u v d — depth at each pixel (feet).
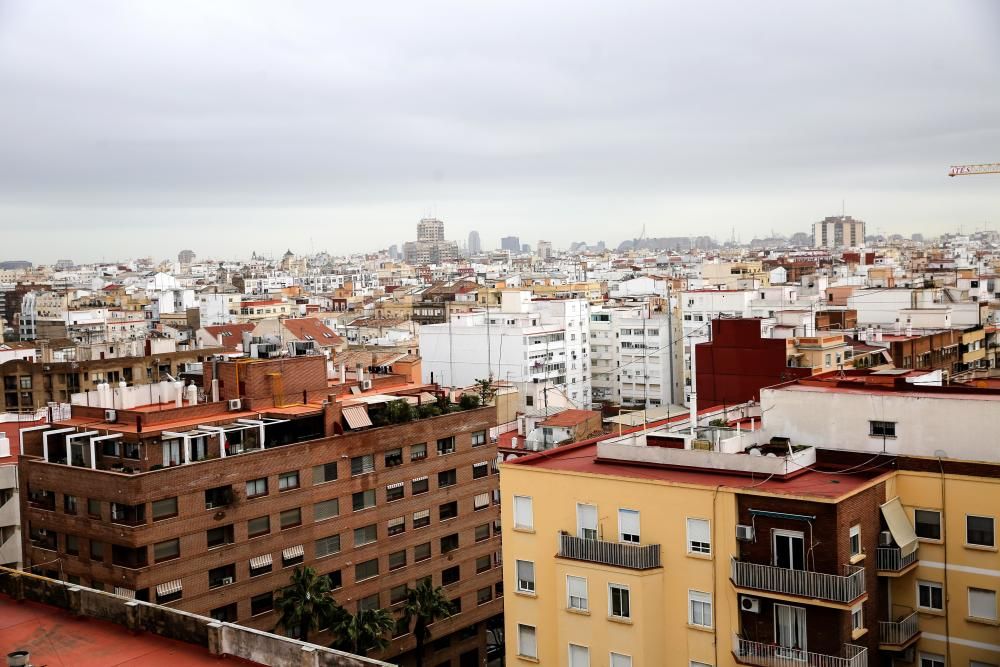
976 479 178.40
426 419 328.49
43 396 570.87
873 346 504.43
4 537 317.01
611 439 213.46
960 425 186.29
